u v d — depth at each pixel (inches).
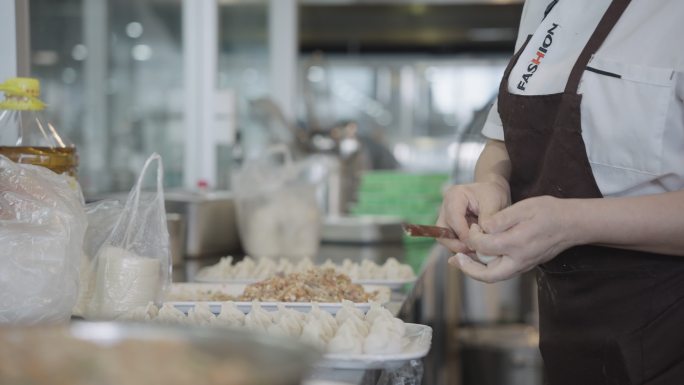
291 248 95.0
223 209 95.4
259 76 175.2
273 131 150.3
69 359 21.5
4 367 21.0
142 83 136.9
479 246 40.6
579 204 40.8
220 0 138.0
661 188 45.5
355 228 114.7
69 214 41.9
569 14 51.0
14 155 51.4
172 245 83.8
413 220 129.0
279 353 21.7
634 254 45.5
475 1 206.5
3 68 58.6
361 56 267.1
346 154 152.9
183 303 49.9
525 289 140.5
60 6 123.9
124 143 137.7
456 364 135.4
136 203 51.0
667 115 43.9
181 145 133.9
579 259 47.5
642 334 45.4
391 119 269.4
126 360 21.4
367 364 36.0
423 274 77.7
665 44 44.5
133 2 135.5
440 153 267.7
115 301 48.9
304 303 49.1
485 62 264.4
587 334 47.8
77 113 130.0
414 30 246.1
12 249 39.8
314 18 231.5
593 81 46.3
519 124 51.2
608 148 46.1
